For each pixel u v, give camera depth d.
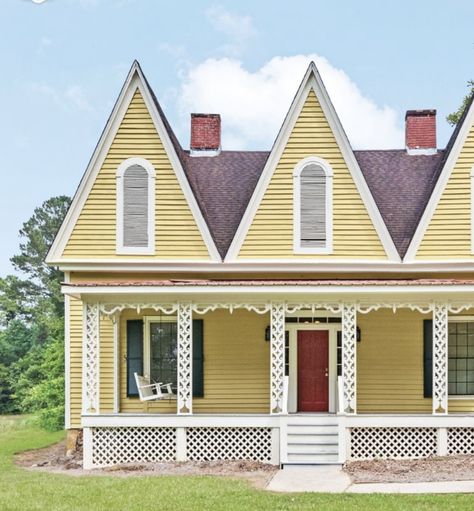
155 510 14.13
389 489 15.85
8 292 71.81
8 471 19.09
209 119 25.89
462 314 21.78
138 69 22.12
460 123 22.12
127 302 19.72
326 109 21.84
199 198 23.14
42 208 73.38
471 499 14.60
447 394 20.64
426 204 21.83
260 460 19.31
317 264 21.59
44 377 52.47
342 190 21.75
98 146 22.06
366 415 19.17
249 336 22.05
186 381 19.58
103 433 19.53
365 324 21.95
